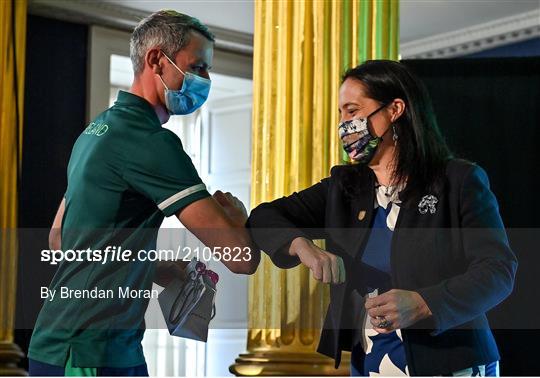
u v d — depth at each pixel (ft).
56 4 20.90
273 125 13.48
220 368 23.13
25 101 21.04
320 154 13.20
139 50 7.92
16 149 17.40
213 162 25.08
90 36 21.80
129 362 7.22
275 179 13.35
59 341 7.10
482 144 14.42
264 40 13.78
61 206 8.07
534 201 14.34
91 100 21.70
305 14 13.57
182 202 7.23
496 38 22.89
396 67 7.39
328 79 13.41
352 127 7.29
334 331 7.07
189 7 21.72
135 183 7.24
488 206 6.91
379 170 7.28
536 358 13.20
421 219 6.92
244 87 24.47
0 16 17.46
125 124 7.39
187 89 7.88
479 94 14.51
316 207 7.77
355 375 7.07
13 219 17.02
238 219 7.96
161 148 7.26
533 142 14.43
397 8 13.79
